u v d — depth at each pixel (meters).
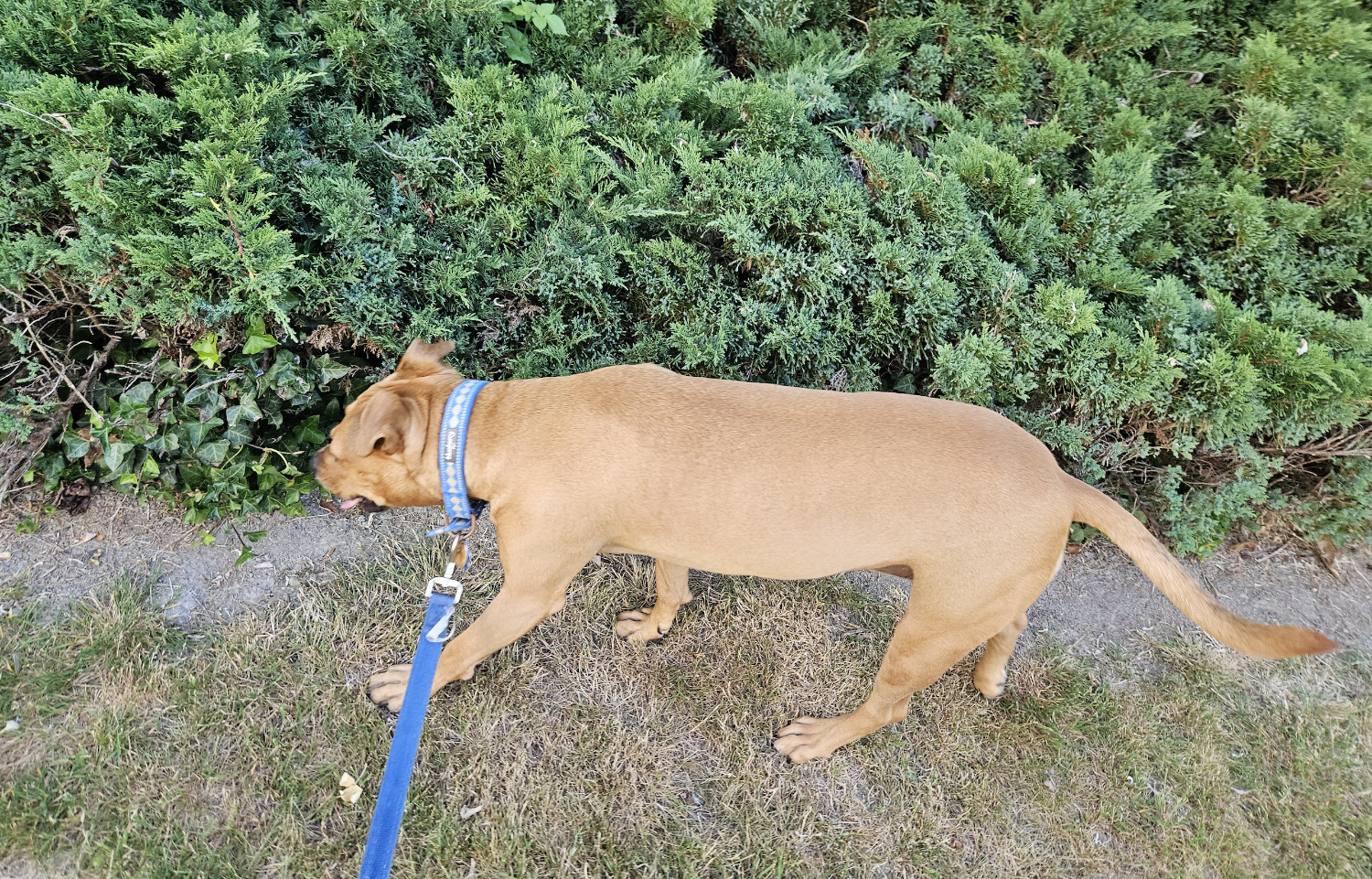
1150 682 1.17
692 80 1.34
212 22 1.09
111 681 0.94
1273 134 1.49
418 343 0.96
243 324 1.05
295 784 0.90
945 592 0.86
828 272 1.19
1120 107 1.56
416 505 0.95
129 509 1.11
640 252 1.22
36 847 0.82
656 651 1.10
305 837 0.87
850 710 1.08
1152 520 1.33
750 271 1.25
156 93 1.11
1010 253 1.31
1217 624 0.80
